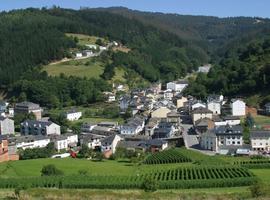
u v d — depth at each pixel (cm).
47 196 12494
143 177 17538
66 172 19412
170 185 16125
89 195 12825
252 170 19562
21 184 16038
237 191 14788
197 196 12812
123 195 12975
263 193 12375
